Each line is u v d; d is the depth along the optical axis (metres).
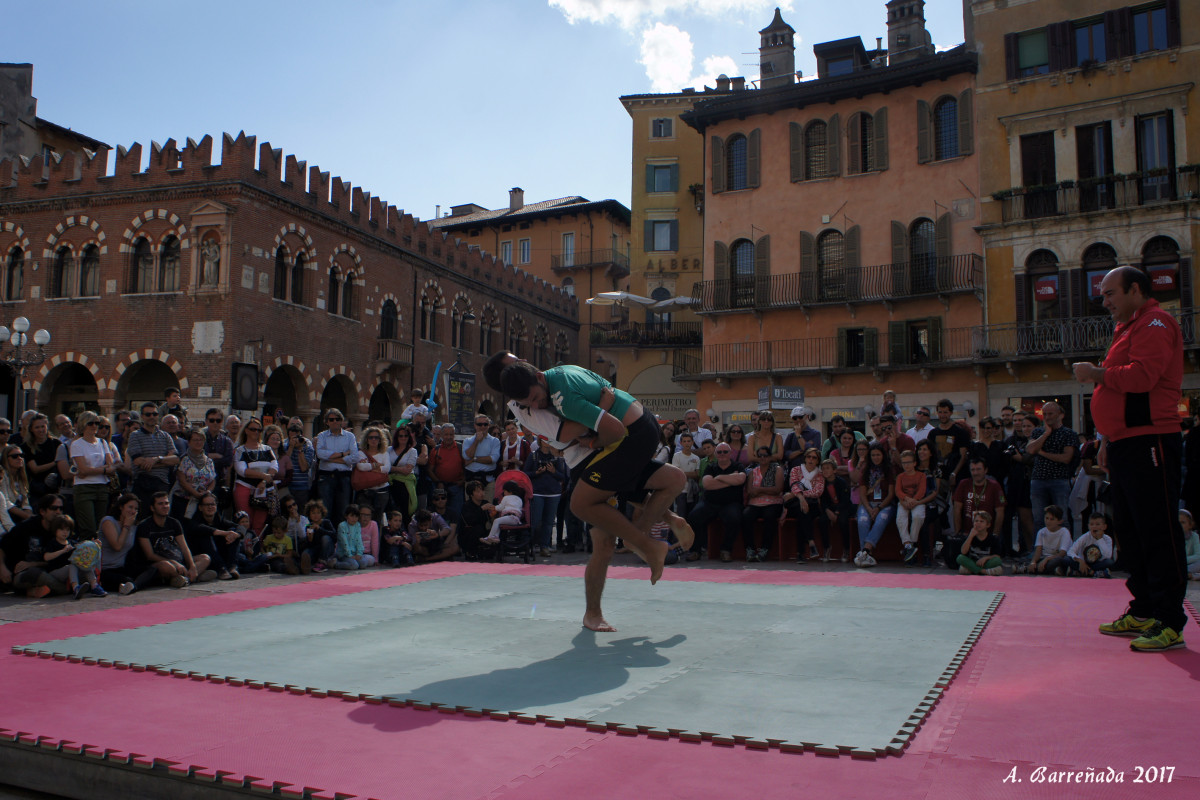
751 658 4.13
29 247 30.66
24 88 38.75
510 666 4.05
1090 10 27.39
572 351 53.16
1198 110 25.62
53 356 29.83
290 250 30.59
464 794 2.51
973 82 29.22
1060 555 10.12
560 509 13.91
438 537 12.41
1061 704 3.30
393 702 3.46
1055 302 27.72
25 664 4.38
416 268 37.84
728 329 33.47
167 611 6.13
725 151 33.84
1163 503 4.35
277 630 5.11
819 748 2.79
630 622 5.19
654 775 2.63
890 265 30.45
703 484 12.53
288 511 11.34
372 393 35.16
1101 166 27.23
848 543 12.36
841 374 31.00
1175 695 3.41
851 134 31.42
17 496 10.13
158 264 29.05
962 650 4.21
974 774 2.58
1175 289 25.88
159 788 2.84
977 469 11.02
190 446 10.68
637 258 43.22
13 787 3.17
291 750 2.94
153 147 29.34
